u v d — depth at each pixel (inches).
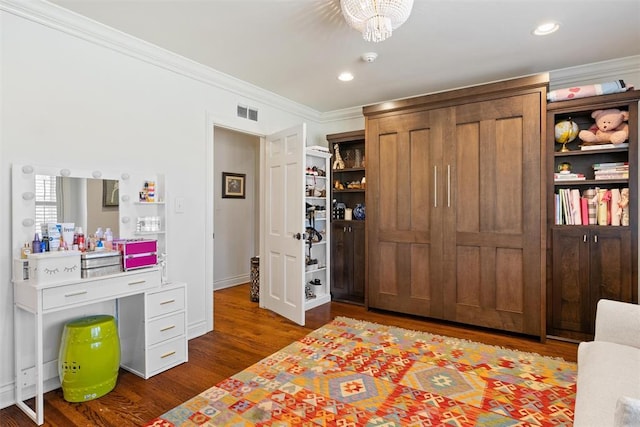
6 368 80.5
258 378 92.2
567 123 119.4
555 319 117.6
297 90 148.3
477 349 109.4
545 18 90.4
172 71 114.5
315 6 85.4
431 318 138.9
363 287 162.7
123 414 77.0
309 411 77.3
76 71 91.6
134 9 86.4
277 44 105.4
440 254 132.5
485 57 114.7
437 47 107.1
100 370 83.7
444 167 131.2
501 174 120.8
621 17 90.0
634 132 108.6
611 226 110.1
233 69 125.3
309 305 155.8
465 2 82.9
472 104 125.5
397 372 94.7
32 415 75.9
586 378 57.2
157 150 110.7
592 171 123.4
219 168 197.2
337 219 172.4
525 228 117.3
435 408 78.0
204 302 125.8
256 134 148.9
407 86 143.2
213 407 79.1
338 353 107.3
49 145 86.8
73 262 80.5
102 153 97.2
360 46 106.7
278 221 147.1
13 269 80.2
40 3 82.3
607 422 43.9
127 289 89.4
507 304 120.6
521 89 116.9
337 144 177.8
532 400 80.7
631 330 65.8
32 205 83.9
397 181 141.8
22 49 82.0
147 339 93.4
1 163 79.5
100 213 96.8
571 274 115.3
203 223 125.5
